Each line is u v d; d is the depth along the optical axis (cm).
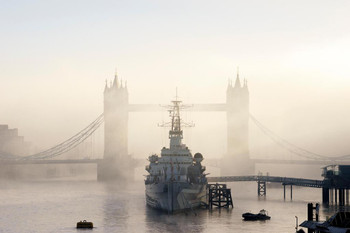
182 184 17938
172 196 17662
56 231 15275
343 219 11119
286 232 14925
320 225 11194
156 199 18662
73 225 16225
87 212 19025
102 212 18938
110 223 16462
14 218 17638
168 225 15975
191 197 18700
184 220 16900
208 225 15988
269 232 14938
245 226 15875
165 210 18138
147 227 15688
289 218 17512
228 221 16738
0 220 17200
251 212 19000
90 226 15750
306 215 18312
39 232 15150
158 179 19212
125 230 15300
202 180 19825
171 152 19338
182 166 19150
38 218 17612
